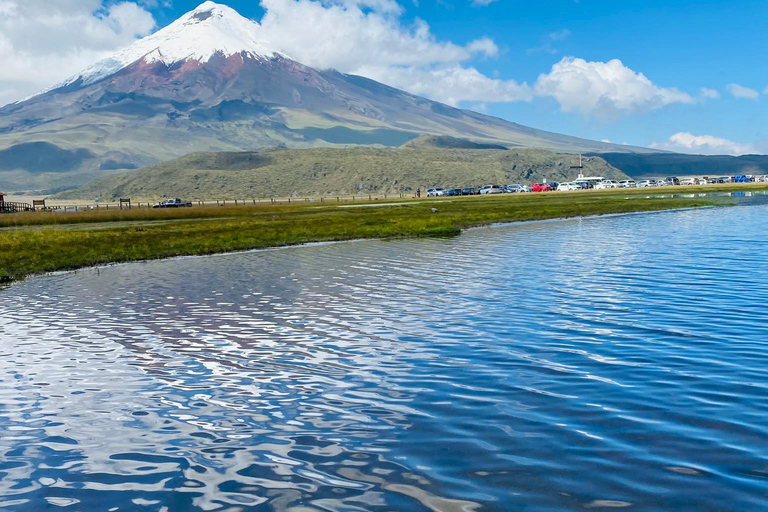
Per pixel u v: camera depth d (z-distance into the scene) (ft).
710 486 30.19
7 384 49.57
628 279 94.12
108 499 30.83
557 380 47.29
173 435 38.63
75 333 66.69
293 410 42.29
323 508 29.27
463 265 115.44
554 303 77.30
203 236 189.06
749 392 43.65
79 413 42.83
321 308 77.51
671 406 41.16
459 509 28.66
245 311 76.69
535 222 240.32
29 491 31.81
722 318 67.10
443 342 59.62
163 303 83.66
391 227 207.21
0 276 112.57
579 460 33.27
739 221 214.28
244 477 32.71
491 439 36.35
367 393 45.34
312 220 256.11
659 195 475.72
